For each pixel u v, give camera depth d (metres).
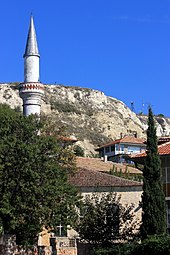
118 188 46.19
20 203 35.22
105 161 67.88
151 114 37.62
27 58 64.00
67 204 36.91
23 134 38.97
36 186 35.53
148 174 36.28
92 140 135.88
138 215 45.88
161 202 35.78
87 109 150.75
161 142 50.56
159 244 31.58
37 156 36.50
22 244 37.47
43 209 35.50
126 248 34.28
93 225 38.34
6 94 138.88
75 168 43.50
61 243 37.69
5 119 39.22
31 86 63.00
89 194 45.69
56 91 151.88
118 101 162.88
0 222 35.75
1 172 35.44
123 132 148.38
